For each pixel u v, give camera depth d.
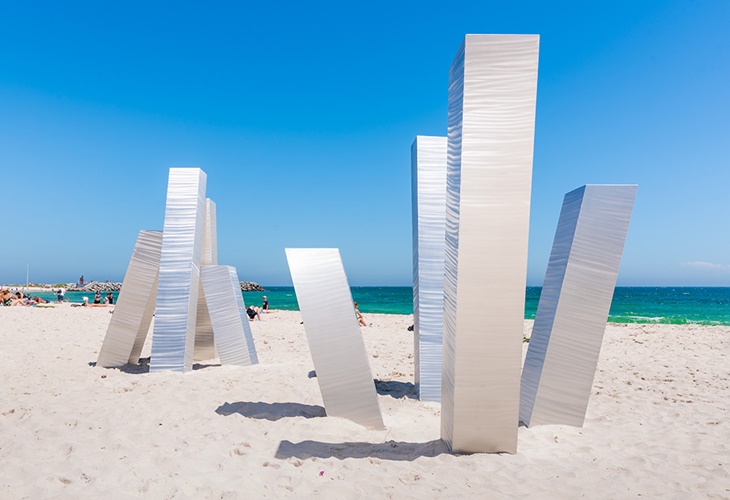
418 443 4.01
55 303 23.88
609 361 8.77
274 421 4.49
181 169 7.21
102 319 14.35
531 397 4.61
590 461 3.58
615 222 4.52
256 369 7.10
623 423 4.66
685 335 13.38
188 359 6.84
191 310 6.92
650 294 66.06
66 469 3.25
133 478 3.12
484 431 3.63
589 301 4.54
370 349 10.05
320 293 4.67
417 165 5.89
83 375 6.34
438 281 5.76
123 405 4.86
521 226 3.53
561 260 4.69
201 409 4.80
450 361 3.74
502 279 3.56
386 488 3.03
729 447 3.98
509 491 3.01
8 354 7.81
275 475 3.22
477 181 3.53
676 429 4.49
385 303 42.69
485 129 3.53
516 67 3.51
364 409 4.54
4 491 2.93
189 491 2.96
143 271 7.10
